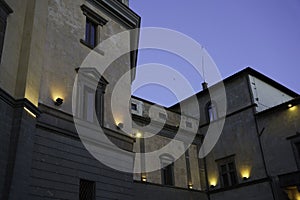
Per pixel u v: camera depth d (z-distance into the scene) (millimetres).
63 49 16500
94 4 19422
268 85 27688
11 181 11453
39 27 15133
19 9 14414
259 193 23062
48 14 16422
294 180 20750
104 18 19625
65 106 15500
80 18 18234
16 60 13656
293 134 22578
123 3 21375
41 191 12969
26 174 12336
